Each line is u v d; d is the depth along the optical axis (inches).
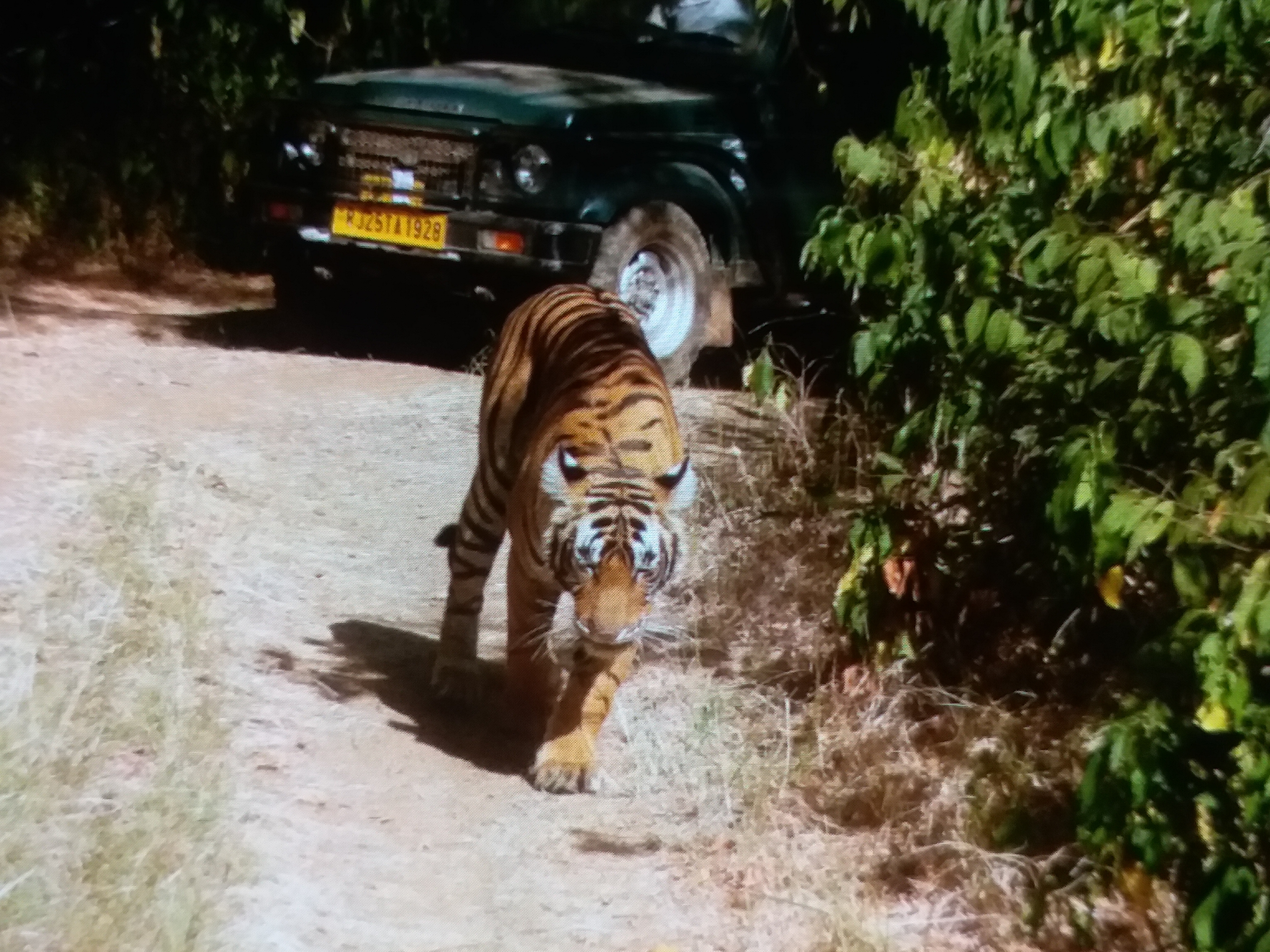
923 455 225.6
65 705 193.2
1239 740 164.4
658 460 205.2
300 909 168.7
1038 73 186.7
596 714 209.6
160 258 528.1
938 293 202.5
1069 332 183.3
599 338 219.6
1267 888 161.3
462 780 209.2
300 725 215.2
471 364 400.2
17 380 353.4
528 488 207.6
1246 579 152.7
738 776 211.6
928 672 225.6
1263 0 169.0
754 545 269.6
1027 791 198.4
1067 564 193.3
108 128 537.6
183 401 353.1
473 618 233.3
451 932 170.9
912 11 222.7
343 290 423.2
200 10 538.9
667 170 384.8
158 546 254.8
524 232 372.5
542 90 386.9
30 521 259.9
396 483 315.6
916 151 206.7
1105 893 184.7
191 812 175.5
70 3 533.6
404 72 409.7
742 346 420.8
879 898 187.3
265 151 408.2
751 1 410.0
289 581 264.5
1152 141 188.4
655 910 181.2
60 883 157.5
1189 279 177.8
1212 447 171.9
